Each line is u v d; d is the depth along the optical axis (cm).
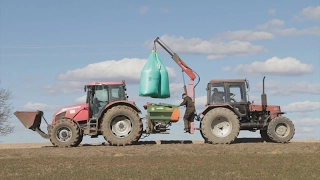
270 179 1162
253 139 2161
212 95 1975
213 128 1933
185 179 1172
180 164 1448
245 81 1978
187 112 1966
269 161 1494
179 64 2031
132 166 1419
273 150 1770
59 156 1698
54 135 1922
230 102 1964
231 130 1914
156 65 2028
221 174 1243
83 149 1819
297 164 1425
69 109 1962
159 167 1387
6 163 1529
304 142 2019
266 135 2078
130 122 1925
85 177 1223
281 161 1492
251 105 1972
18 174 1293
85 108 1958
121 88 1977
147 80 2005
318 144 1889
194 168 1355
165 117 1953
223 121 1933
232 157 1598
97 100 1962
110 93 1966
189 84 2022
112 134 1906
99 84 1966
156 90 2009
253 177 1191
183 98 1981
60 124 1923
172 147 1820
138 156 1662
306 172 1269
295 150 1772
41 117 2014
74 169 1373
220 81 1980
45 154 1741
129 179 1184
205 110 1952
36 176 1247
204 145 1872
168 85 2044
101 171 1318
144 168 1368
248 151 1756
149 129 1945
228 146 1845
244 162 1475
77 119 1953
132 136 1911
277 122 1941
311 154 1669
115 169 1352
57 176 1243
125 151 1756
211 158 1578
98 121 1941
